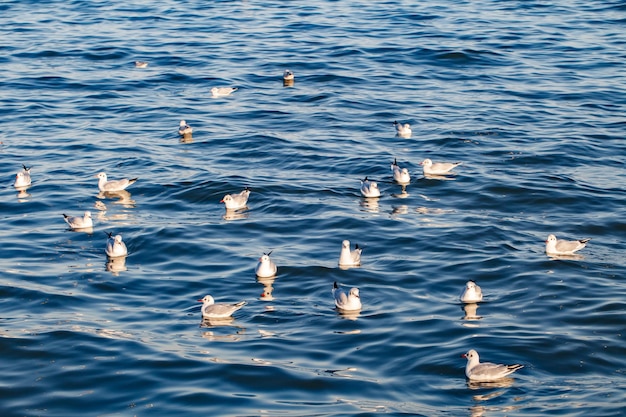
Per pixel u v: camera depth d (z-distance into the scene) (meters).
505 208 38.16
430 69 58.41
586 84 54.88
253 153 44.56
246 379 25.33
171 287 31.30
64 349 27.05
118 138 46.81
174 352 26.83
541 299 30.06
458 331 27.86
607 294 30.36
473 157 43.81
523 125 48.09
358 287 31.09
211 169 42.53
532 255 33.53
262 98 53.12
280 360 26.34
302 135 47.03
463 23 69.31
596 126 47.84
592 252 33.91
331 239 35.19
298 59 60.41
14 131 47.56
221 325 28.55
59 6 75.81
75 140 46.44
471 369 25.12
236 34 67.00
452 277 31.88
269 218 37.25
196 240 35.06
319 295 30.58
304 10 74.38
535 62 59.50
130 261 33.47
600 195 39.19
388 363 26.19
